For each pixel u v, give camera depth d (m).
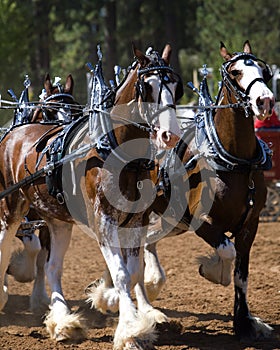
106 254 9.94
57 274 11.59
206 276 11.46
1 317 12.66
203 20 51.66
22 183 10.63
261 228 22.06
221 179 10.91
